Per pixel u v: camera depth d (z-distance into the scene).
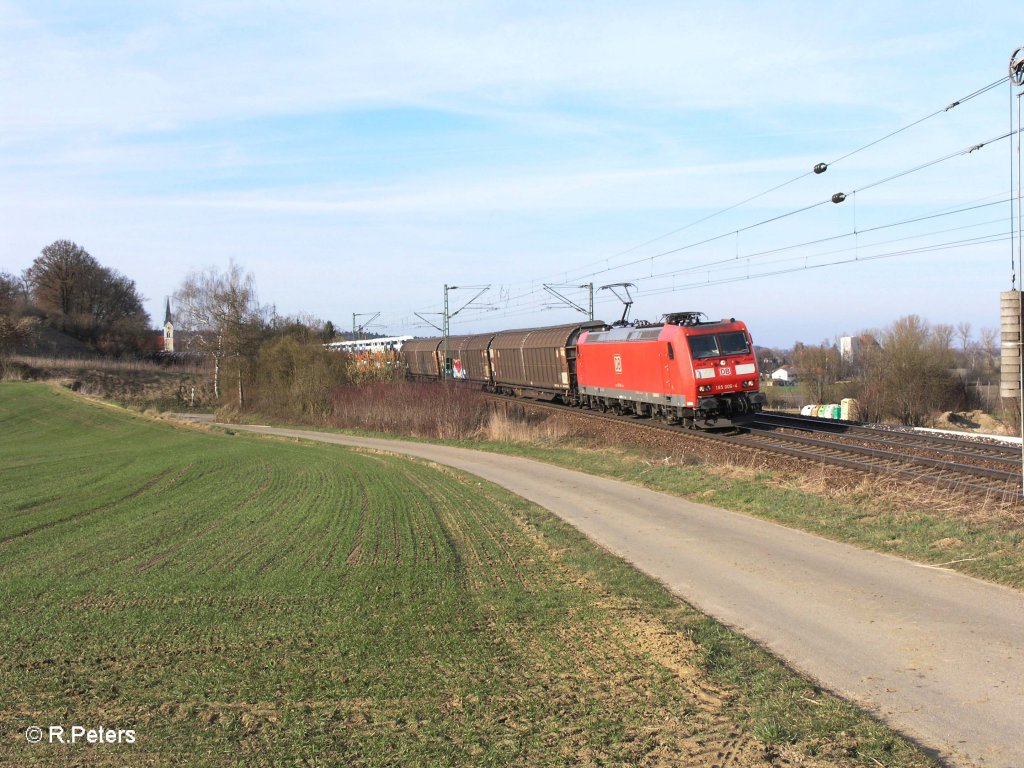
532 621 9.36
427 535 15.12
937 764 5.35
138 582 12.18
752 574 10.61
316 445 38.81
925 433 26.58
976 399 54.53
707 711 6.52
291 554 13.84
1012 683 6.55
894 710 6.26
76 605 11.00
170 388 83.62
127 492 23.58
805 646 7.84
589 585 10.82
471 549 13.73
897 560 10.66
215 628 9.62
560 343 40.97
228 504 20.45
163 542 15.61
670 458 23.17
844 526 12.76
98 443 44.91
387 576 11.84
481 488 21.50
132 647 9.05
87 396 69.00
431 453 32.22
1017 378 12.97
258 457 33.25
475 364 55.53
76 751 6.46
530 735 6.34
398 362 55.41
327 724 6.78
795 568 10.70
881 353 54.56
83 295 113.62
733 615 9.01
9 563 14.25
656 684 7.19
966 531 11.46
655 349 29.75
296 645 8.87
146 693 7.66
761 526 13.63
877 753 5.54
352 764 6.02
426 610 9.98
